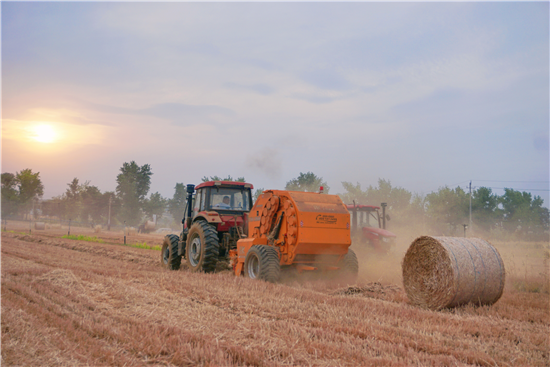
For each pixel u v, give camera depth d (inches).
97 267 392.5
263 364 135.4
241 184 413.7
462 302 233.5
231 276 331.3
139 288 262.1
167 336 163.6
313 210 330.3
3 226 1636.3
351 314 204.2
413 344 159.2
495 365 142.2
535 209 2532.0
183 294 247.8
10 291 235.5
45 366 132.3
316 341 157.8
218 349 145.9
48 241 759.7
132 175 2778.1
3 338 155.2
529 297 273.4
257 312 206.7
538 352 156.7
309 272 350.3
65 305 209.3
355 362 138.5
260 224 363.6
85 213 2787.9
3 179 2765.7
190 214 442.3
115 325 176.2
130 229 1540.4
